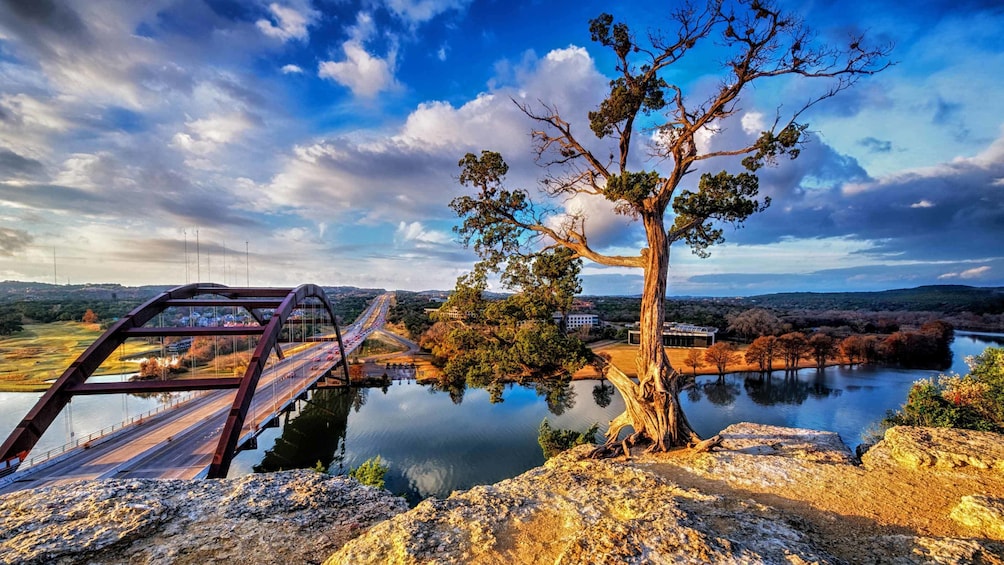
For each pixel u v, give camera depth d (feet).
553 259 73.00
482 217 74.38
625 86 61.16
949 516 28.22
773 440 54.03
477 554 21.66
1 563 18.51
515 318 73.31
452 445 153.38
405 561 20.20
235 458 144.56
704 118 57.00
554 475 39.52
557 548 22.90
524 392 229.66
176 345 333.21
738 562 17.12
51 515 22.89
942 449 39.22
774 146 53.06
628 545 18.43
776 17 49.98
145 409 196.65
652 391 58.34
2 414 184.34
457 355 79.46
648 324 61.21
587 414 188.96
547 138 70.08
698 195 60.64
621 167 66.44
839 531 26.76
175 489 27.66
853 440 152.05
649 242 62.39
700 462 46.21
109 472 87.35
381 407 208.95
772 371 276.62
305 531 24.14
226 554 21.34
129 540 21.63
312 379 197.88
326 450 152.97
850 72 51.13
